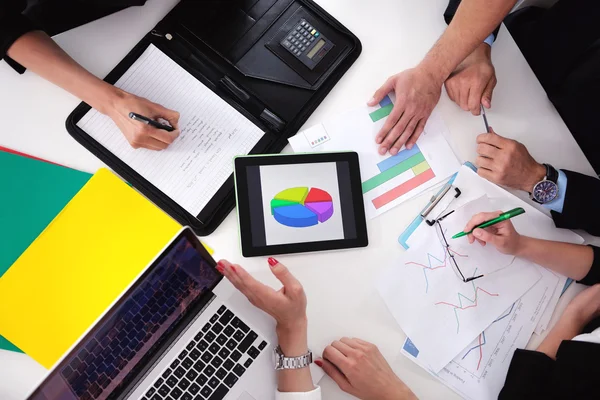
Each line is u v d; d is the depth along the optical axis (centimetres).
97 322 72
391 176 99
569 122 118
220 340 88
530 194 102
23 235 90
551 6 127
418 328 95
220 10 100
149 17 100
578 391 91
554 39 120
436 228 98
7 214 91
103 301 90
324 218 94
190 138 95
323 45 101
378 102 100
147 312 80
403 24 105
